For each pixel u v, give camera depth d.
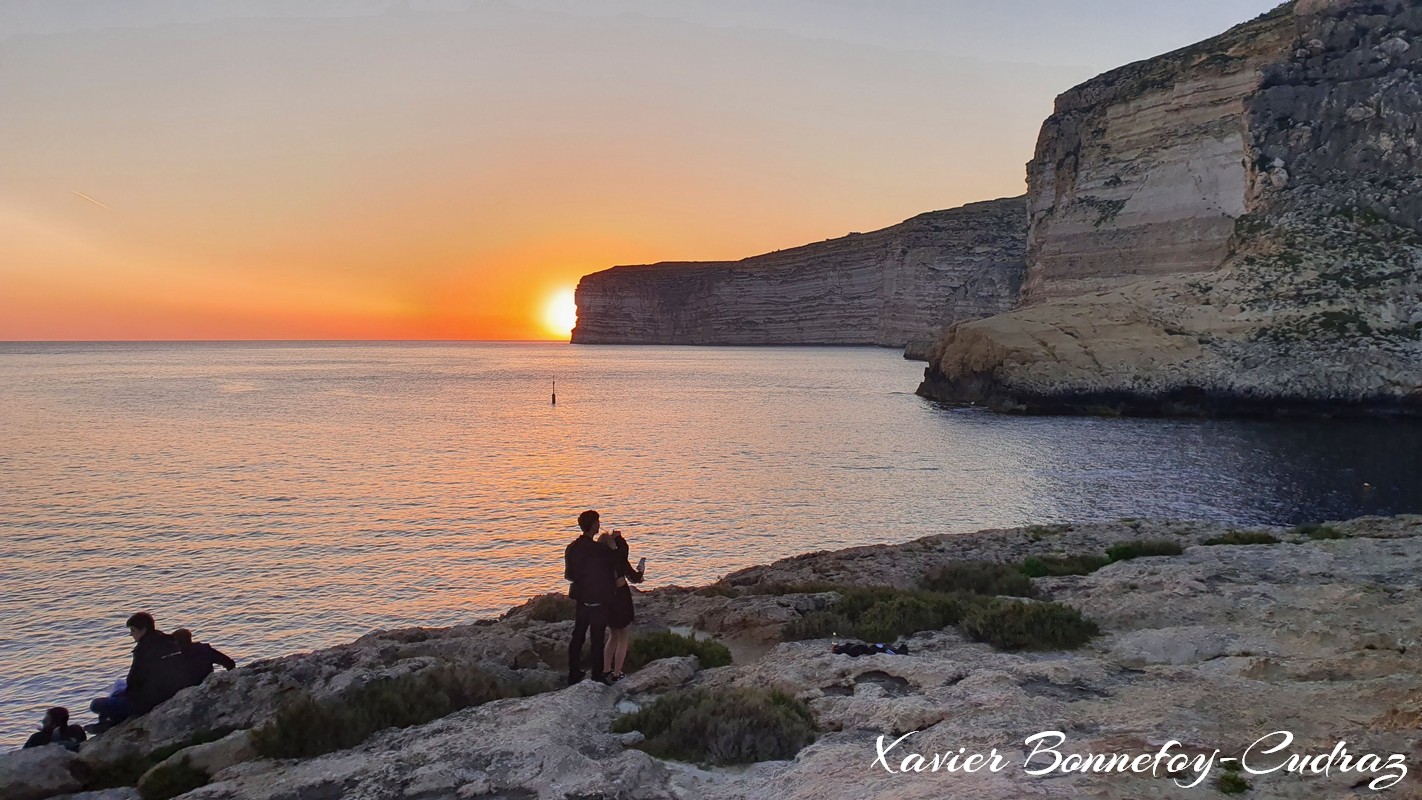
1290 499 34.16
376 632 13.01
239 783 6.69
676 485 38.09
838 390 99.38
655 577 23.33
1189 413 64.62
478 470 42.41
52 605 20.39
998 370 73.19
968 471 41.84
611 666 9.55
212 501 33.97
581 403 84.75
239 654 17.34
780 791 5.80
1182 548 17.52
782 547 26.78
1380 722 5.83
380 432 59.72
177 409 76.75
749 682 8.84
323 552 25.70
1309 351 64.06
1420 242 70.75
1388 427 56.88
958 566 16.16
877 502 34.09
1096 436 54.62
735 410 76.62
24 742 13.52
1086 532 22.28
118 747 8.49
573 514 31.58
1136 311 72.75
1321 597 11.26
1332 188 78.06
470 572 23.59
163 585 22.09
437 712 8.35
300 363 193.62
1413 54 77.81
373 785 6.29
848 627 11.16
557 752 6.53
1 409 75.88
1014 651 9.88
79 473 40.91
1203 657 8.92
